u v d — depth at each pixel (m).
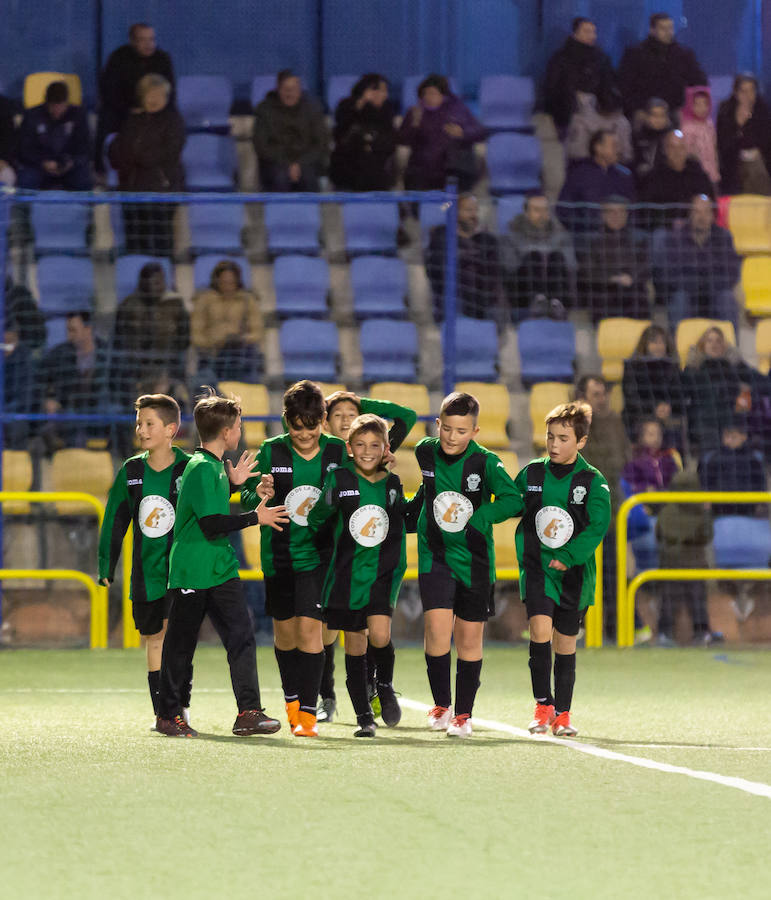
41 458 43.00
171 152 50.56
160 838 13.41
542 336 48.91
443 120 52.47
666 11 58.22
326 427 23.78
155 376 44.22
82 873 12.02
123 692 28.66
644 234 49.81
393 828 13.88
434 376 48.94
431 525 21.66
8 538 42.41
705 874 12.03
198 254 51.81
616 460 42.59
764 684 30.83
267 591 22.19
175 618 21.02
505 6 57.81
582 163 51.47
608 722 23.89
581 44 53.88
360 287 51.50
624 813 14.72
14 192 39.16
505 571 40.59
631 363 44.03
